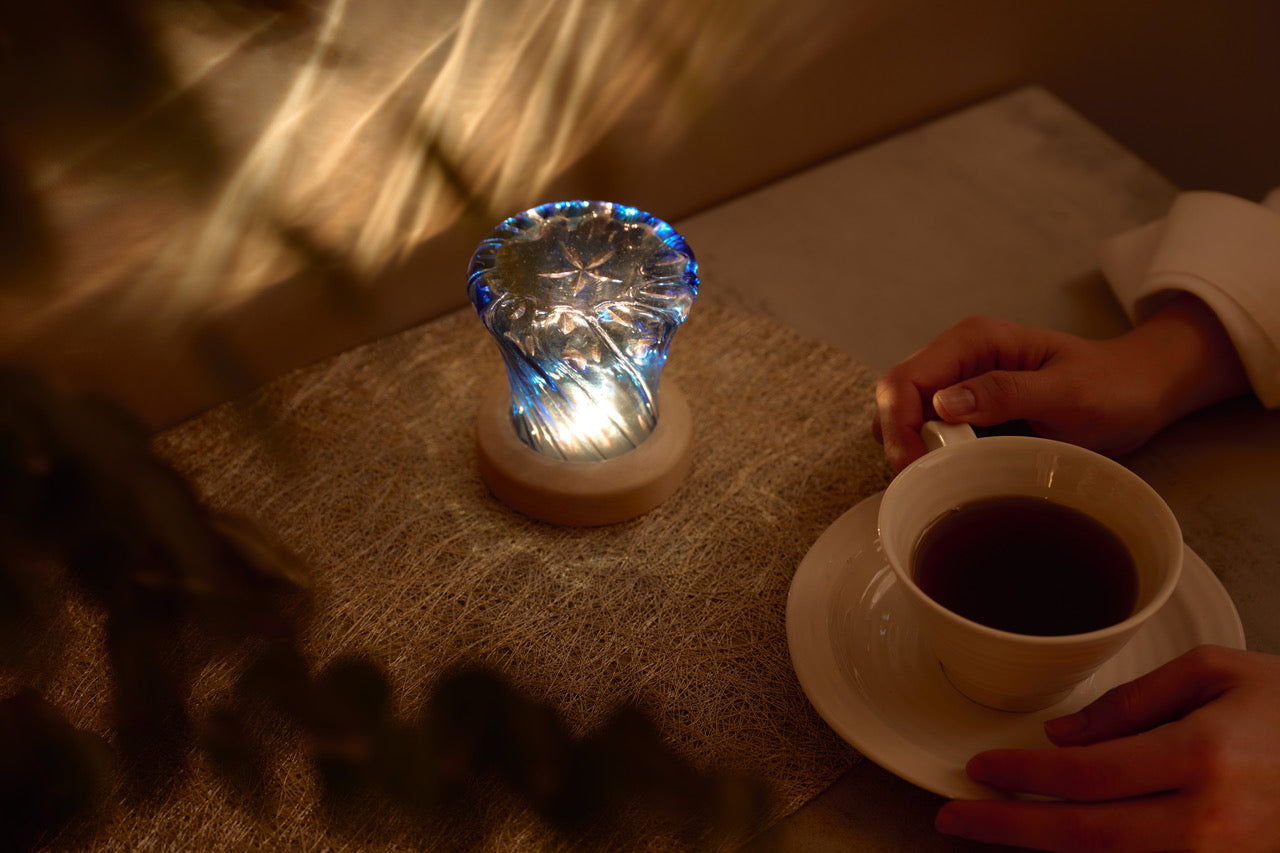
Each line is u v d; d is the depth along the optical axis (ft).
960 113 3.16
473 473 2.48
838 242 2.86
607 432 2.39
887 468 2.47
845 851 2.07
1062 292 2.75
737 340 2.67
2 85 1.50
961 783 2.04
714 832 2.00
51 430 1.68
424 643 2.26
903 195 2.96
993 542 2.12
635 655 2.25
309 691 1.73
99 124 1.60
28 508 1.67
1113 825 1.97
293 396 2.58
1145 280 2.56
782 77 2.91
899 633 2.20
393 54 2.46
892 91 3.10
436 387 2.60
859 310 2.73
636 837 2.01
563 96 2.68
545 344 2.24
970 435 2.22
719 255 2.84
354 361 2.64
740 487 2.46
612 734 1.72
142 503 1.71
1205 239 2.54
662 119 2.82
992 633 1.95
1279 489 2.41
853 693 2.14
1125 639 1.97
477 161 2.66
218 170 1.68
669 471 2.40
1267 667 2.03
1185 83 3.52
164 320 2.49
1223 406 2.53
